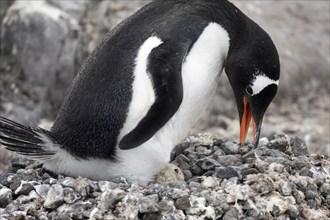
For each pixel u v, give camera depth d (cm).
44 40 2153
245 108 1196
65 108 1135
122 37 1125
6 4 2223
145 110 1085
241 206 1068
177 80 1077
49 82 2147
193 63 1119
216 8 1152
